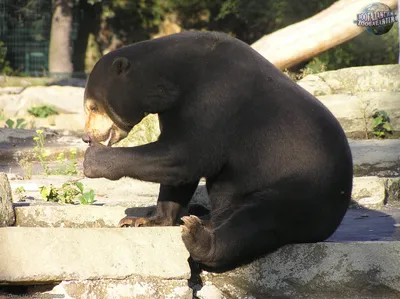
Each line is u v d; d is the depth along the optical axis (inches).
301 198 366.6
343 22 889.5
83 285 343.0
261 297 376.5
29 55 1930.4
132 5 1956.2
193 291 373.4
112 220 419.5
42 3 1925.4
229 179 378.6
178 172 367.6
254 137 370.3
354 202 558.3
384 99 730.8
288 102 376.2
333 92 787.4
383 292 369.4
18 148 752.3
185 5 1913.1
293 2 1535.4
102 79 390.3
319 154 369.4
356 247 371.2
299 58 905.5
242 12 1717.5
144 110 386.0
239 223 360.5
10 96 1275.8
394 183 580.4
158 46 389.4
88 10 1994.3
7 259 335.0
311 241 382.0
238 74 376.2
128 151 366.0
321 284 371.9
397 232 456.4
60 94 1270.9
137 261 351.3
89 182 573.0
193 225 344.8
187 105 372.5
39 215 406.9
